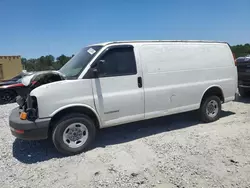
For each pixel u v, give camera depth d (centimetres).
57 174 373
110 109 466
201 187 318
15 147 496
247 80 877
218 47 627
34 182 352
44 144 507
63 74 475
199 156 411
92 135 461
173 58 542
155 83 515
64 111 436
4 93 1139
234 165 374
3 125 674
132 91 487
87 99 443
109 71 464
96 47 484
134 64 490
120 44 482
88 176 362
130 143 494
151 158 413
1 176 373
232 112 724
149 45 514
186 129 572
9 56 2253
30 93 416
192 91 573
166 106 537
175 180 338
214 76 613
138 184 333
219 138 495
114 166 389
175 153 427
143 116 508
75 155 443
